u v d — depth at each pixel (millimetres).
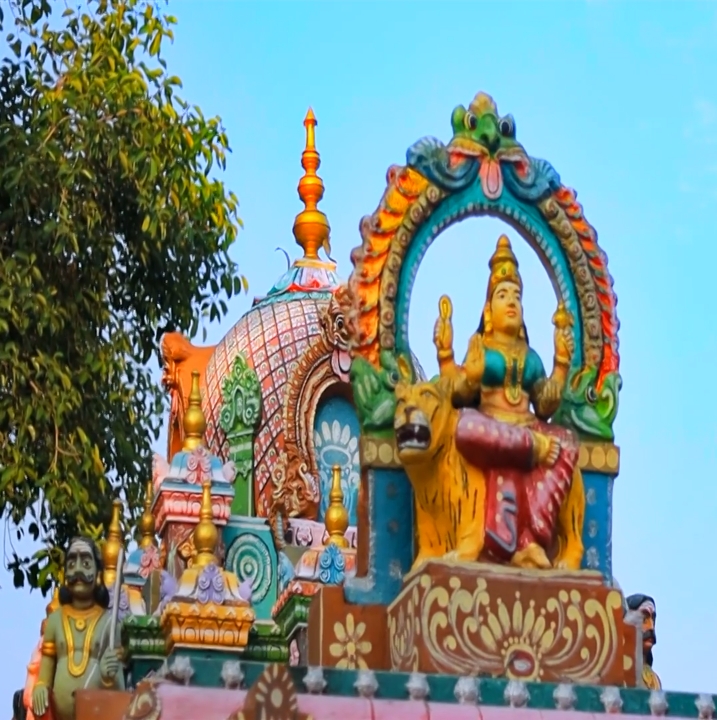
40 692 13188
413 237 13391
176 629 13844
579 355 13586
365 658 12609
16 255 20156
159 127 21531
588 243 13672
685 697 11836
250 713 10594
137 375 22578
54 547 20281
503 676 12148
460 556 12375
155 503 16812
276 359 18875
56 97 21062
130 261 22453
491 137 13594
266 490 18406
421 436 12430
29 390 20109
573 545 12812
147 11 22484
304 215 20531
